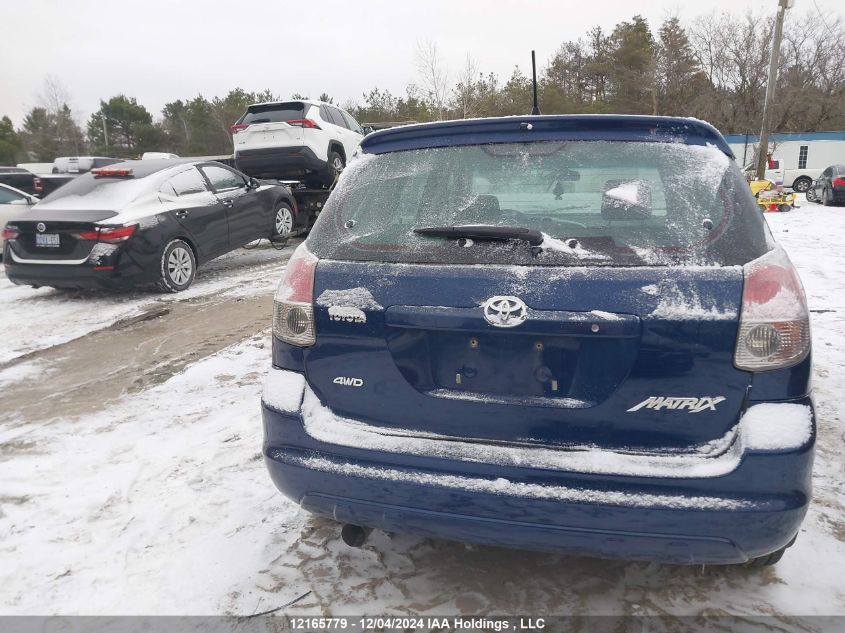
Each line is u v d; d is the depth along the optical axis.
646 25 49.06
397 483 2.11
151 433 3.95
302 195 11.09
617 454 1.97
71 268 7.12
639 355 1.92
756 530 1.88
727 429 1.92
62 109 58.16
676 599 2.37
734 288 1.89
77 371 5.19
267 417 2.35
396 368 2.17
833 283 7.48
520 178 2.25
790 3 23.97
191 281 8.10
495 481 2.02
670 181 2.13
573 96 47.62
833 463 3.31
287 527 2.91
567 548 2.03
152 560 2.70
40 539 2.87
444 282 2.09
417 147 2.47
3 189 11.07
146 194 7.58
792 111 39.88
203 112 53.34
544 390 2.03
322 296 2.24
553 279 1.99
